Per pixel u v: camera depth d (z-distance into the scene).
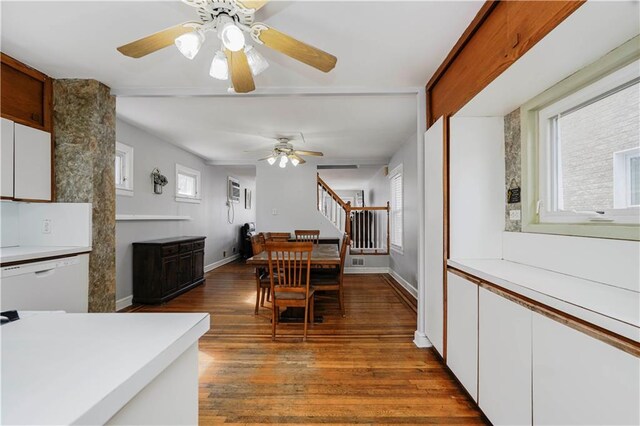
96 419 0.44
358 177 8.15
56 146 2.52
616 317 0.88
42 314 0.84
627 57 1.26
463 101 1.93
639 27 1.13
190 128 3.92
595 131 1.53
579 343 0.99
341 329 2.97
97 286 2.56
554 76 1.53
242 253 7.80
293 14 1.67
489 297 1.54
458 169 2.14
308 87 2.63
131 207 3.82
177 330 0.73
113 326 0.75
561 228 1.63
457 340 1.92
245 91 1.98
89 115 2.51
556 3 1.13
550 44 1.25
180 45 1.39
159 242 3.86
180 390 0.76
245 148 5.04
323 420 1.66
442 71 2.24
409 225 4.48
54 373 0.52
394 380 2.05
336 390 1.93
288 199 5.93
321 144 4.77
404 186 4.77
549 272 1.62
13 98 2.21
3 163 2.14
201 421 1.65
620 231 1.31
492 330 1.51
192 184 5.59
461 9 1.64
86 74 2.43
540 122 1.85
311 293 2.95
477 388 1.66
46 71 2.38
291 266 3.01
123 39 1.95
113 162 2.74
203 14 1.40
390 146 4.91
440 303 2.21
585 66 1.44
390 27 1.80
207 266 6.06
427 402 1.81
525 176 1.92
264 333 2.87
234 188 7.57
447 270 2.10
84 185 2.51
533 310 1.21
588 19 1.08
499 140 2.15
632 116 1.35
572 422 1.01
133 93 2.69
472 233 2.13
